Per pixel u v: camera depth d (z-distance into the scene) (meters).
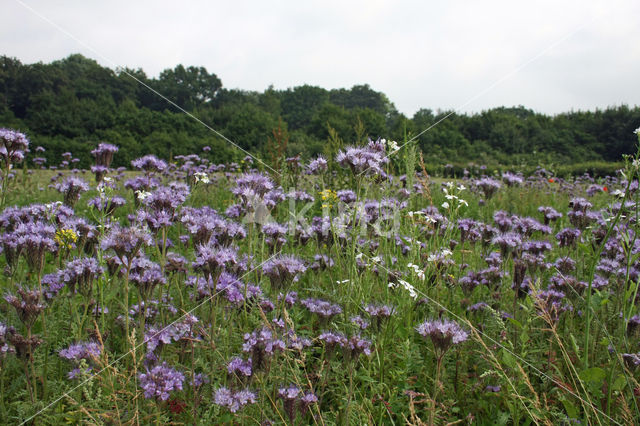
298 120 89.62
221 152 24.34
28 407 2.82
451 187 4.86
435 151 28.66
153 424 2.86
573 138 42.72
